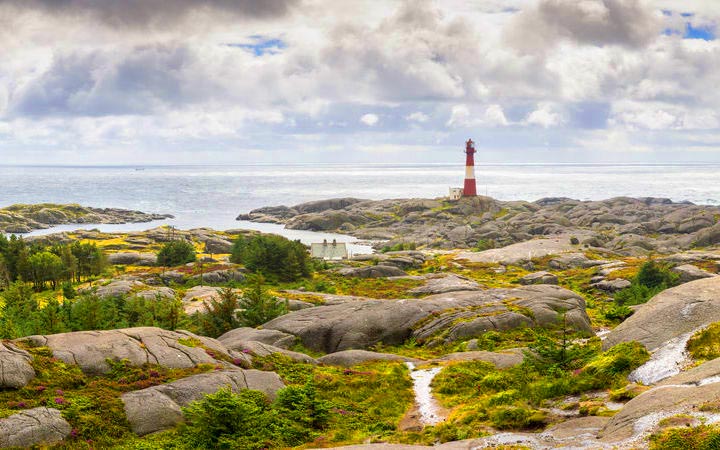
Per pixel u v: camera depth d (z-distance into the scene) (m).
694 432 20.73
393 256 165.25
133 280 122.75
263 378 39.34
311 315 69.69
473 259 166.38
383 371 47.22
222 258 174.62
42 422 29.75
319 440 32.44
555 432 26.56
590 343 52.16
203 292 103.12
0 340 36.91
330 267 151.38
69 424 30.31
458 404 38.25
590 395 33.09
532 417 29.66
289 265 133.25
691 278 118.06
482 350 58.53
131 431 31.44
